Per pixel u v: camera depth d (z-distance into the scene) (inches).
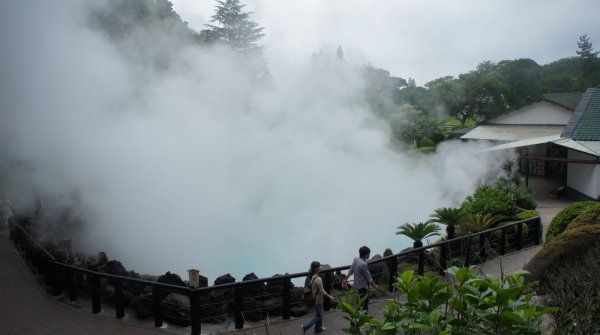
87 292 327.6
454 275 141.9
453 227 453.1
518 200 581.0
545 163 964.6
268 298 301.9
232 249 585.6
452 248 407.8
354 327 148.7
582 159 699.4
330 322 276.5
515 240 453.1
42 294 330.3
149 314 289.0
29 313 298.0
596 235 248.2
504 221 498.6
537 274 255.6
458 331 130.6
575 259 247.6
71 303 314.0
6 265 391.5
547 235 394.9
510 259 395.9
